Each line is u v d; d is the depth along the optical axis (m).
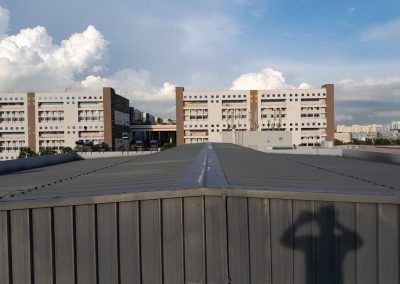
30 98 113.94
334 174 13.85
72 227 7.82
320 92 114.88
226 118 116.50
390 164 27.80
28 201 7.79
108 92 115.50
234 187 7.80
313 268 7.66
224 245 7.65
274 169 14.15
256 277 7.66
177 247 7.75
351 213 7.62
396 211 7.52
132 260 7.80
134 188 8.38
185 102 117.94
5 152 114.12
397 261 7.52
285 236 7.68
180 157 21.27
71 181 12.16
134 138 152.38
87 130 115.50
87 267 7.84
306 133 115.62
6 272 7.82
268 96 116.00
